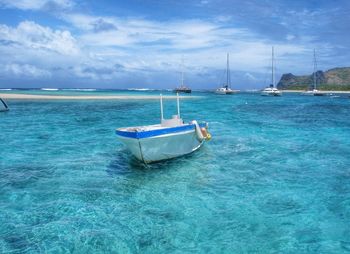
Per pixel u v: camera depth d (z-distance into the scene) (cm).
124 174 1305
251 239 784
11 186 1144
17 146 1806
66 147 1788
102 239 777
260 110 4516
